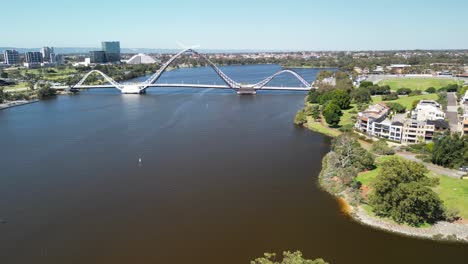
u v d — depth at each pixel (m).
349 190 94.38
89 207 90.12
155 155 130.25
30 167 118.69
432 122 143.25
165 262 68.06
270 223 81.06
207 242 74.19
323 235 75.88
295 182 104.38
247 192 97.81
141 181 105.94
